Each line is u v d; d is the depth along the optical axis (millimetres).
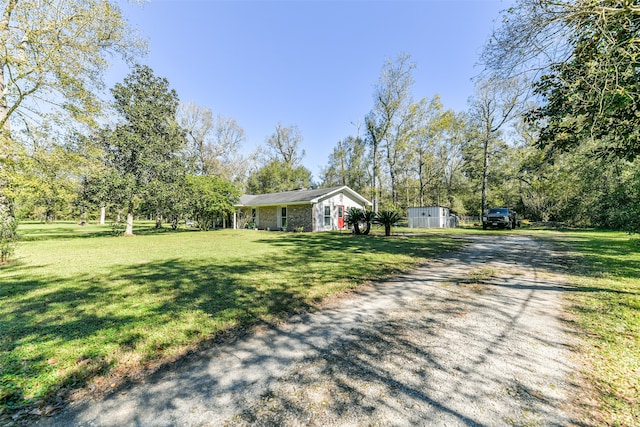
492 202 32094
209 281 5809
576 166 15797
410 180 33531
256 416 1957
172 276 6277
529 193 27688
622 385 2246
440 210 24594
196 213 23953
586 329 3270
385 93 24203
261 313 4016
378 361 2695
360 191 37562
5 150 9250
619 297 4266
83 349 2959
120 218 20797
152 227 31656
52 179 11703
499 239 13531
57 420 1951
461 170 34562
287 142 41531
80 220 36125
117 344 3072
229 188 24438
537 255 8453
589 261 7078
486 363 2617
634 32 3584
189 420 1934
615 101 3658
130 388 2330
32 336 3250
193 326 3545
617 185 13148
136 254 9766
